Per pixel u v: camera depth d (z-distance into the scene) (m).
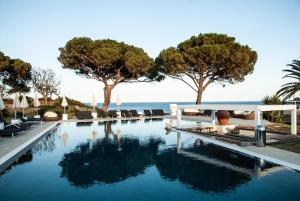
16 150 10.34
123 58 29.89
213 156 9.75
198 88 29.09
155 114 30.81
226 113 15.06
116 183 6.81
